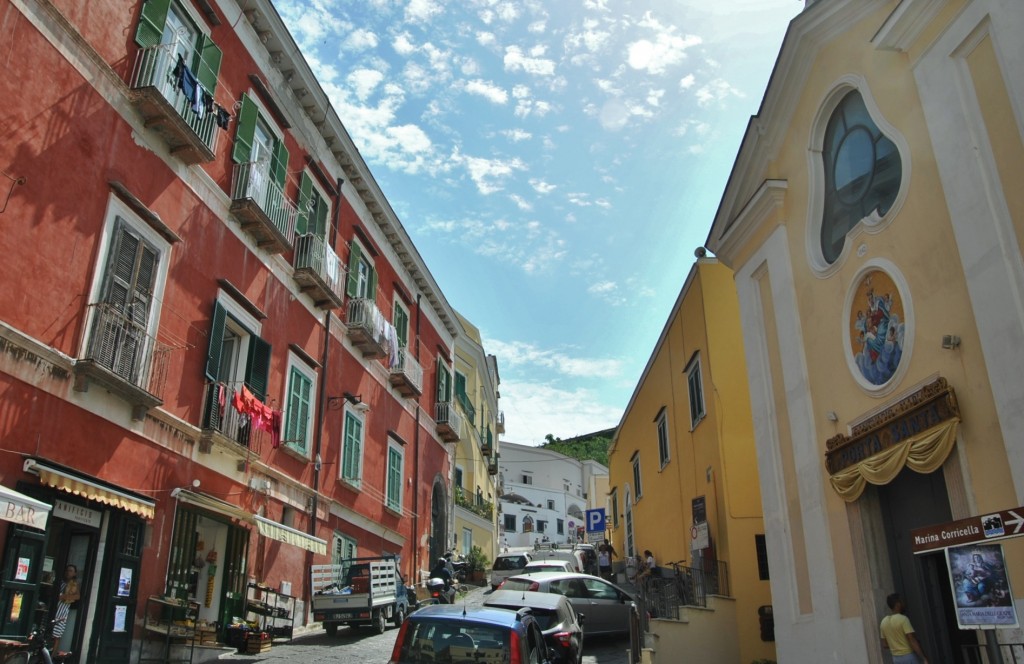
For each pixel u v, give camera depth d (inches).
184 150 530.9
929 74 343.3
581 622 514.0
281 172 697.0
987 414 298.7
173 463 509.7
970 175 314.0
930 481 350.3
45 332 409.7
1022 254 287.9
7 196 393.4
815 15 429.7
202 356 551.5
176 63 534.0
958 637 327.9
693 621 555.5
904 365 349.4
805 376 444.1
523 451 3011.8
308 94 740.0
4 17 399.2
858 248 393.7
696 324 695.1
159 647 478.3
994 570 212.7
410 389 1003.3
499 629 308.3
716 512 619.5
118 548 450.0
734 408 627.5
